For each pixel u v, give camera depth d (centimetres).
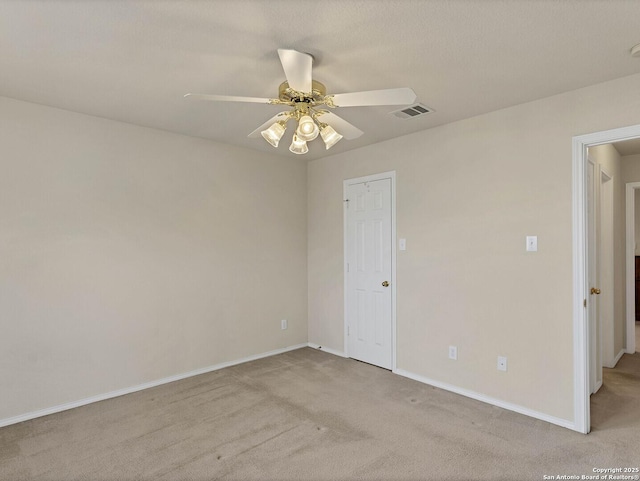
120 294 322
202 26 181
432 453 230
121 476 209
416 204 353
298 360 414
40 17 173
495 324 298
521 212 283
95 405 300
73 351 298
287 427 263
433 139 340
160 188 347
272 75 235
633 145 397
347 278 424
